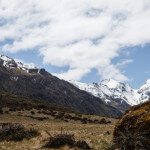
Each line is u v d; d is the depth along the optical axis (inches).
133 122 901.8
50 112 2994.6
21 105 3415.4
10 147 951.6
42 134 1054.4
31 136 1032.8
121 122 925.2
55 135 984.3
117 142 887.1
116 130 930.7
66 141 936.9
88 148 922.1
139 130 882.1
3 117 2438.5
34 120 2412.6
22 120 2354.8
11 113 2704.2
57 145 930.1
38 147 934.4
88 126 1567.4
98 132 1236.5
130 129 898.1
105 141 999.0
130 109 958.4
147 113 900.6
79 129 1397.6
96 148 925.8
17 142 997.8
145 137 863.1
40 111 2960.1
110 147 893.2
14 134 1026.7
